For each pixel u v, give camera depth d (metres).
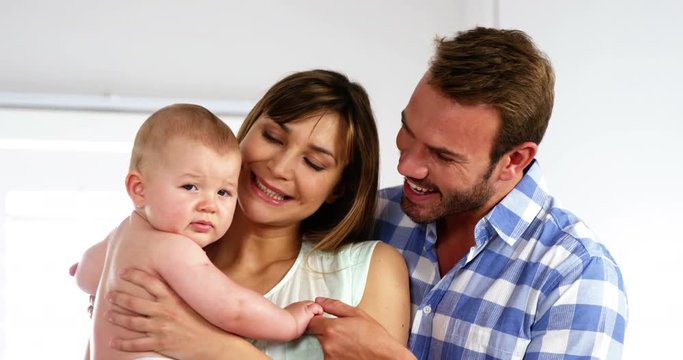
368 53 2.82
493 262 1.76
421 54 2.84
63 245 2.76
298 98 1.67
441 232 1.87
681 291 2.79
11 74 2.64
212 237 1.62
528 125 1.72
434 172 1.71
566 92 2.76
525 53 1.72
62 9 2.66
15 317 2.75
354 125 1.71
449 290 1.77
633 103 2.77
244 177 1.71
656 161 2.78
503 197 1.78
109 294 1.57
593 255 1.69
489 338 1.70
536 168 1.84
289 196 1.69
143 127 1.62
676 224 2.79
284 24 2.78
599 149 2.77
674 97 2.78
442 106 1.68
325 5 2.80
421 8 2.84
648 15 2.77
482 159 1.70
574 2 2.75
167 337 1.54
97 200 2.77
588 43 2.76
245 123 1.76
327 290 1.71
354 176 1.79
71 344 2.79
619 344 1.67
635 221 2.79
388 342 1.57
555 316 1.66
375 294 1.73
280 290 1.72
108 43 2.69
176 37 2.72
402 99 2.84
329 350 1.58
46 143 2.68
